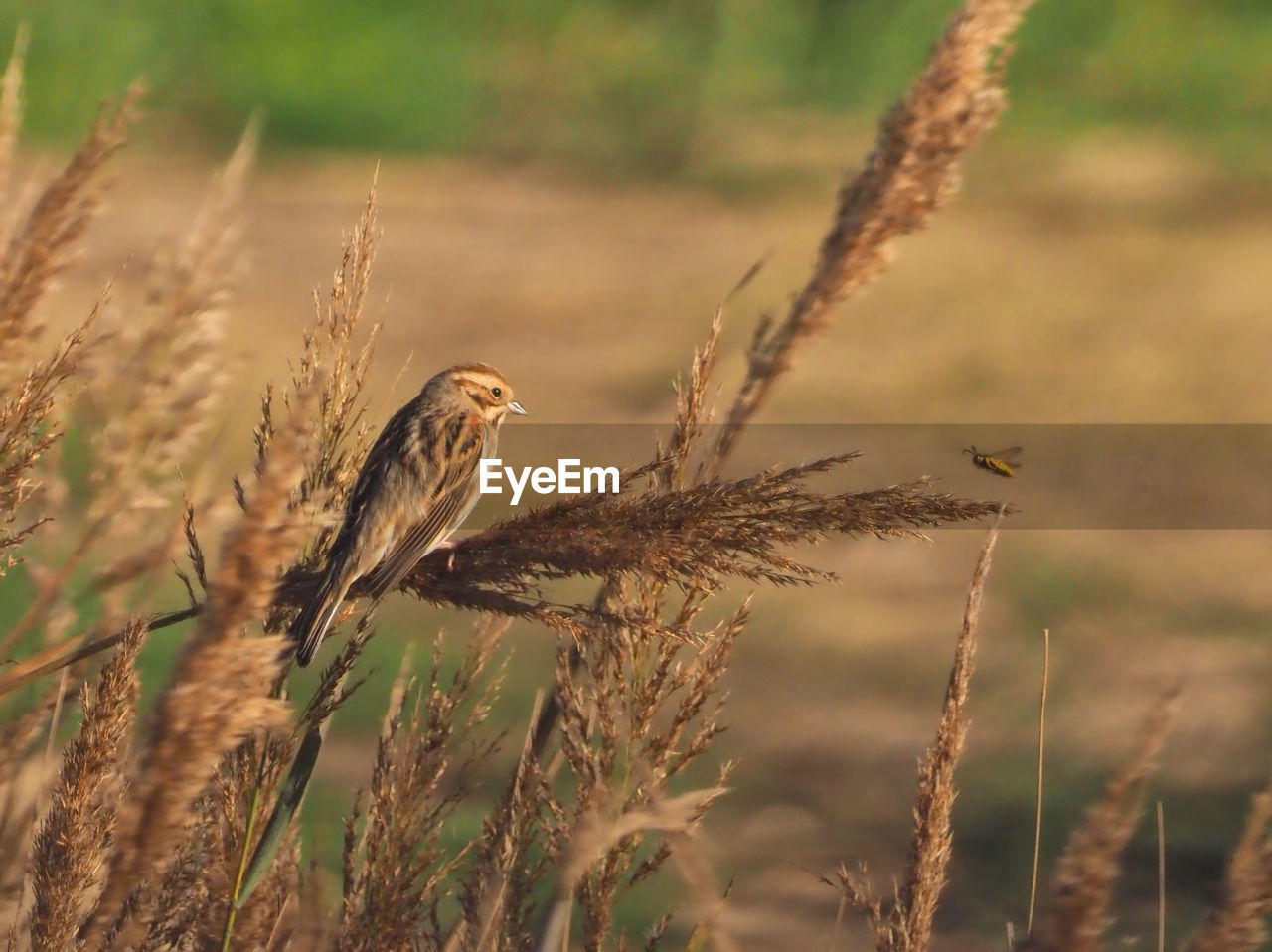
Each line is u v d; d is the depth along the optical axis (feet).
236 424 36.58
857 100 116.88
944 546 44.21
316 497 12.04
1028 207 83.51
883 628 38.75
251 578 9.27
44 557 13.09
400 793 12.58
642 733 12.50
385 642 35.76
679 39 118.42
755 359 12.62
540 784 12.86
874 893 25.88
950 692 12.39
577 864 9.29
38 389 12.00
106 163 12.00
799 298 12.45
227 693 9.41
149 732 9.41
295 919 12.07
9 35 97.76
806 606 39.86
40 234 11.92
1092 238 76.54
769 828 28.53
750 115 113.39
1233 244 74.79
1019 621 39.32
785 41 118.83
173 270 12.68
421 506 15.05
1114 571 41.29
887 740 32.50
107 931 11.51
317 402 12.80
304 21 114.42
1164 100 107.14
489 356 63.98
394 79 112.16
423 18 118.83
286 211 90.48
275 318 66.03
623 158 105.19
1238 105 105.91
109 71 97.71
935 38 12.29
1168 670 35.32
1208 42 112.68
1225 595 40.16
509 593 12.49
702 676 12.55
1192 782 29.43
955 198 12.26
